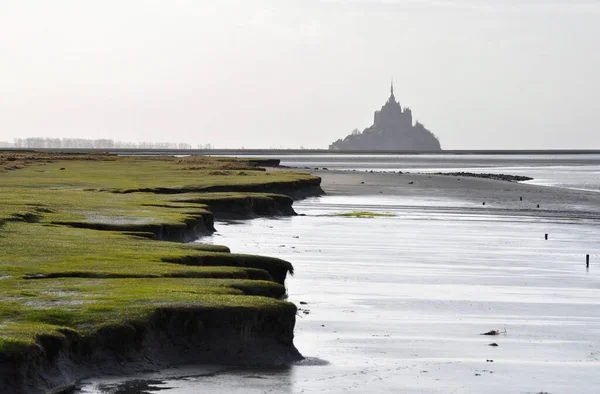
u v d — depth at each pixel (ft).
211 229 297.74
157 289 136.46
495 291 185.06
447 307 164.55
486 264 230.07
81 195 348.79
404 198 510.17
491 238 299.58
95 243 194.49
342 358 124.16
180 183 469.57
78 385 107.24
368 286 187.01
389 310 159.94
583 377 115.24
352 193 552.41
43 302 125.49
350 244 270.46
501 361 123.03
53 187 412.77
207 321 123.54
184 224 253.44
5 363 100.99
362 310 159.22
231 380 111.96
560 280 203.31
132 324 116.57
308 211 416.67
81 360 111.45
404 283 192.85
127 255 175.52
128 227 236.22
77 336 111.45
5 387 99.86
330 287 184.24
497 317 155.84
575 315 159.12
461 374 115.85
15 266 156.46
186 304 125.18
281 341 125.08
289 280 192.44
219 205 368.89
